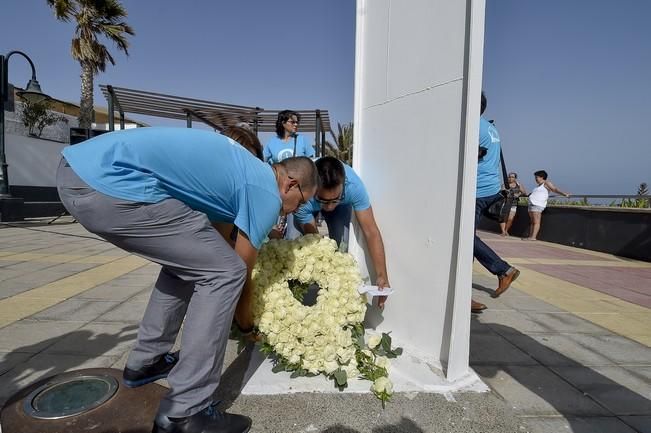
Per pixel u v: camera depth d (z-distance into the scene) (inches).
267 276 88.2
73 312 122.4
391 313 105.2
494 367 95.7
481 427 70.2
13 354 92.7
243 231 66.8
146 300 135.8
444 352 89.5
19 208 394.0
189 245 62.1
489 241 384.2
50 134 687.7
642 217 288.5
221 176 63.8
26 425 64.4
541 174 394.9
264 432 67.2
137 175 58.5
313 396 77.7
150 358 77.0
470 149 78.2
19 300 134.0
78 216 60.2
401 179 99.1
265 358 92.6
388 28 101.9
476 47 75.9
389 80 102.0
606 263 265.9
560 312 144.3
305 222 125.0
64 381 77.7
